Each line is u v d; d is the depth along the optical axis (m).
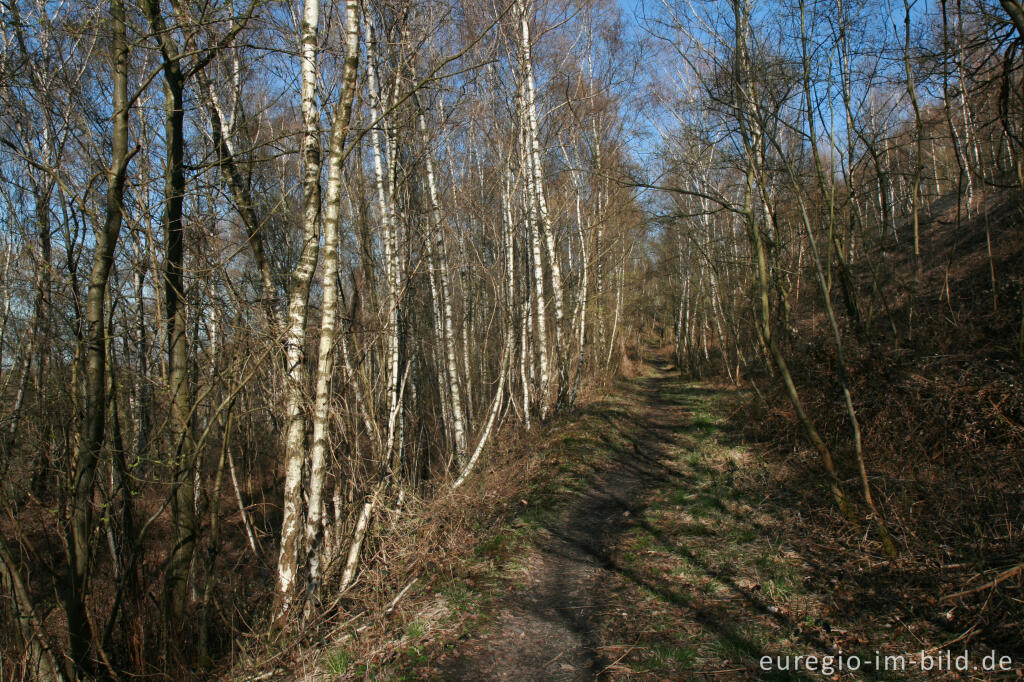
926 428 7.66
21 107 6.71
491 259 17.50
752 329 15.55
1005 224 13.20
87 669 5.74
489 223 15.20
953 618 4.46
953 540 5.54
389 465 8.01
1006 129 6.38
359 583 6.44
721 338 22.03
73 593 5.61
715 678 4.21
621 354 28.36
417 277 10.80
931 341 9.55
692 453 11.56
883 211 11.29
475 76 11.57
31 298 7.02
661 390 24.61
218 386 6.96
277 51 6.16
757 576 5.79
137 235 6.30
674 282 31.20
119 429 6.69
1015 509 5.60
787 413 10.53
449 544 7.32
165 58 6.24
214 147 7.11
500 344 14.95
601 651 4.79
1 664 5.15
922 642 4.29
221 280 6.52
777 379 11.63
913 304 11.50
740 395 16.39
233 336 6.38
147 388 7.05
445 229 12.10
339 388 7.55
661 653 4.59
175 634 6.24
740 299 18.72
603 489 9.99
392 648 5.02
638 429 15.33
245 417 7.61
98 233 5.85
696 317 28.14
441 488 9.22
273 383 6.63
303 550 6.71
